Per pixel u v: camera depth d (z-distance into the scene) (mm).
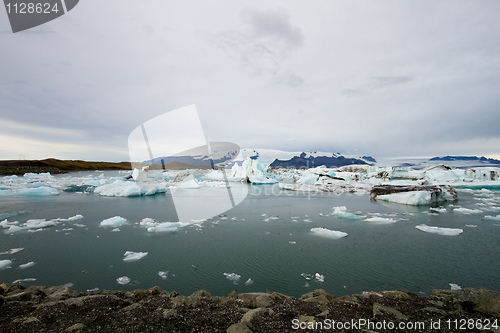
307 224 16094
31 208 20734
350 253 11094
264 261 10172
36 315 4566
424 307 5227
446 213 19812
